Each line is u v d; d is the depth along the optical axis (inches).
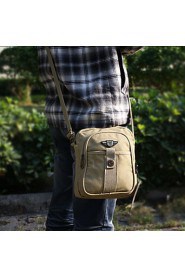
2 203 171.3
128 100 103.4
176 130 189.6
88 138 94.7
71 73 96.9
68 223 116.1
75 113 98.1
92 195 95.2
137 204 177.9
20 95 269.6
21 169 189.3
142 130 183.5
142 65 198.4
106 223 101.7
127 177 96.7
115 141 96.1
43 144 189.5
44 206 174.4
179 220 166.7
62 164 110.1
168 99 206.4
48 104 107.4
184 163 190.9
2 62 229.6
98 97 96.9
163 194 185.9
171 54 204.4
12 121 195.3
